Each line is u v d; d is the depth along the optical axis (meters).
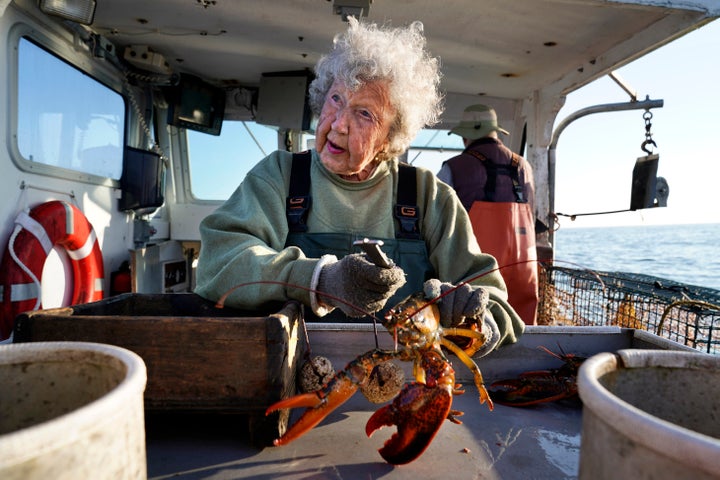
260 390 1.07
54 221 2.89
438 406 0.99
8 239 2.69
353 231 1.91
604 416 0.51
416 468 1.00
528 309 3.31
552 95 4.61
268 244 1.79
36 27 2.86
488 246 3.29
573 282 3.39
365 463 1.02
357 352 1.48
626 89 4.27
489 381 1.55
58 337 1.10
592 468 0.53
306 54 4.04
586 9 3.08
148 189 4.03
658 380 0.69
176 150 4.73
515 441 1.14
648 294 2.60
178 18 3.40
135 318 1.09
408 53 1.82
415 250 1.90
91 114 3.55
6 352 0.67
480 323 1.35
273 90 4.49
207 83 4.64
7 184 2.69
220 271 1.59
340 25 3.47
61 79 3.19
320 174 1.96
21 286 2.64
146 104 4.30
